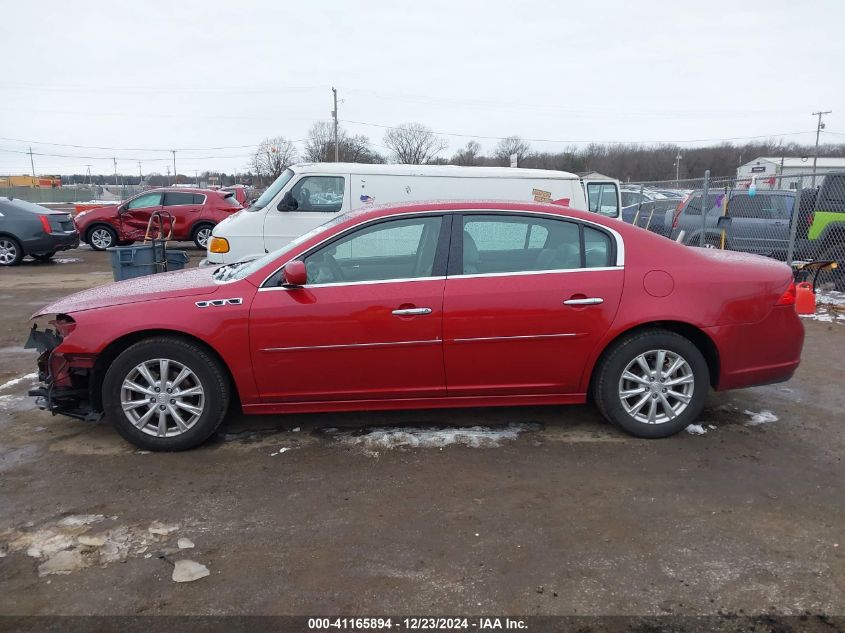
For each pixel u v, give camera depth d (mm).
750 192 10703
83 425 4598
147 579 2814
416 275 4109
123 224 17344
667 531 3170
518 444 4211
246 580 2803
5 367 6109
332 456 4051
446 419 4660
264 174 70938
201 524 3264
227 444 4246
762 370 4293
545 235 4203
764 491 3576
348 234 4145
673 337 4152
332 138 68062
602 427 4488
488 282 4070
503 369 4125
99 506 3447
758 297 4207
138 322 3953
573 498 3504
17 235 14023
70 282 11758
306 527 3225
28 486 3676
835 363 6184
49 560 2955
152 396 4047
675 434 4328
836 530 3178
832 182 10125
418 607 2617
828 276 10250
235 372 4016
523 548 3027
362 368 4070
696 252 4359
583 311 4070
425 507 3414
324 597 2684
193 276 4531
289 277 3871
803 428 4492
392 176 8461
